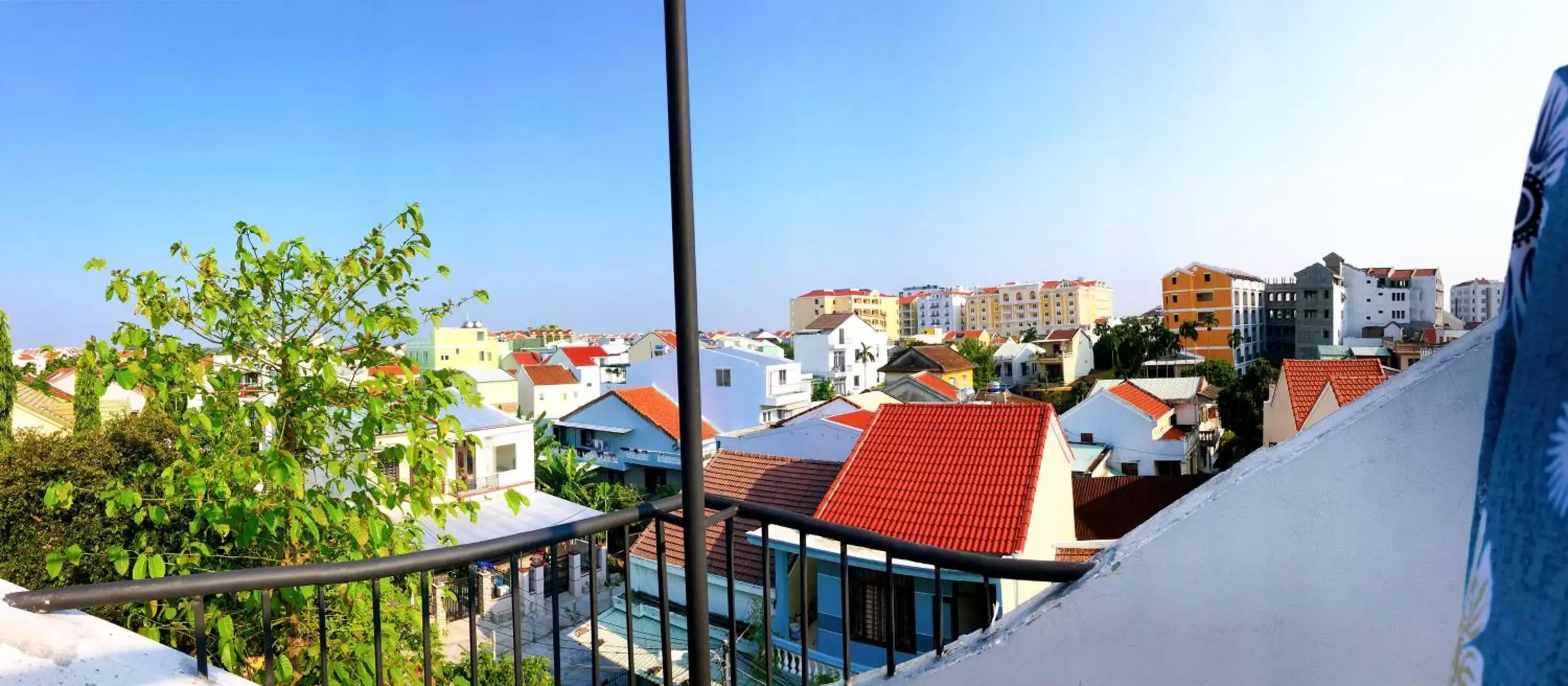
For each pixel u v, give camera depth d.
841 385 53.66
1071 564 2.11
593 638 2.35
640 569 12.99
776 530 10.87
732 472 14.67
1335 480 1.79
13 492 8.60
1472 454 1.68
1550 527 1.25
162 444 9.75
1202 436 31.98
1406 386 1.76
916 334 116.69
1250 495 1.87
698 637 2.02
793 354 56.97
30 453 9.15
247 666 4.84
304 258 4.50
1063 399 51.50
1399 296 72.06
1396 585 1.74
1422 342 48.28
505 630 16.89
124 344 3.90
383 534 4.24
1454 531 1.69
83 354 3.84
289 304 4.64
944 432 12.05
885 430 12.52
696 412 1.99
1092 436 27.56
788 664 10.52
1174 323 66.75
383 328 4.58
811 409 21.33
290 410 4.54
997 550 9.41
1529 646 1.26
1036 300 107.31
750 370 35.75
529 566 18.70
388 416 4.45
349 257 4.61
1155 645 1.95
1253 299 69.06
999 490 10.48
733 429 35.97
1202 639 1.91
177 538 6.71
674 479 30.66
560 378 46.28
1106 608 2.00
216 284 4.51
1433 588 1.71
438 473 4.47
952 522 10.11
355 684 4.19
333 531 4.48
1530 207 1.41
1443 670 1.70
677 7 1.93
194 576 1.75
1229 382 40.59
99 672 1.75
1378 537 1.76
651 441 30.69
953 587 9.63
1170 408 29.92
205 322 4.26
